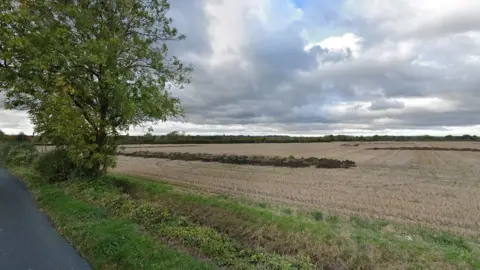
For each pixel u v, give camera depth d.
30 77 16.80
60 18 16.62
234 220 10.48
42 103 18.14
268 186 20.03
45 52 15.31
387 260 7.42
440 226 11.07
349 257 7.69
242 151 65.00
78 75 16.83
